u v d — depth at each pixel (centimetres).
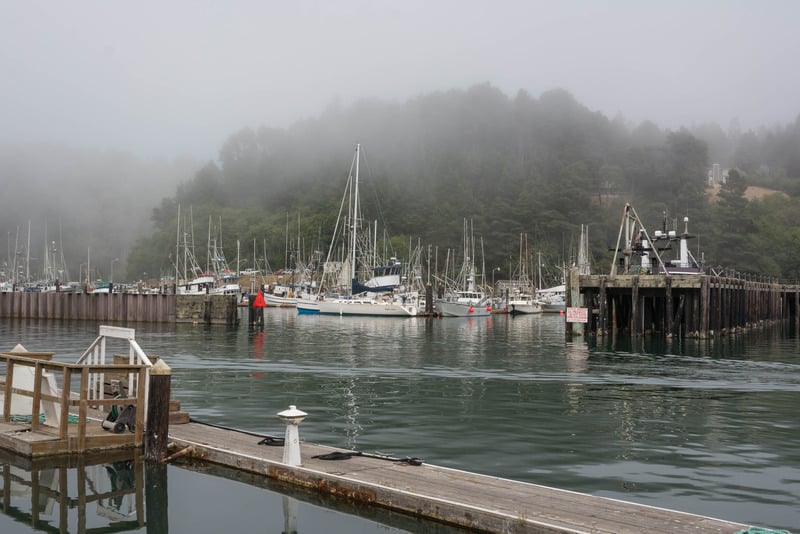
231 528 951
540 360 3253
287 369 2802
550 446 1444
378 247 15225
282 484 1151
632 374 2734
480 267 16750
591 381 2512
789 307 8444
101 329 1614
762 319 6669
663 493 1106
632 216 5378
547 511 916
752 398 2142
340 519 981
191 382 2392
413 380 2494
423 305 8681
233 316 6053
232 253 18025
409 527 949
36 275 14775
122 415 1405
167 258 18338
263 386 2302
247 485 1148
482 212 18775
